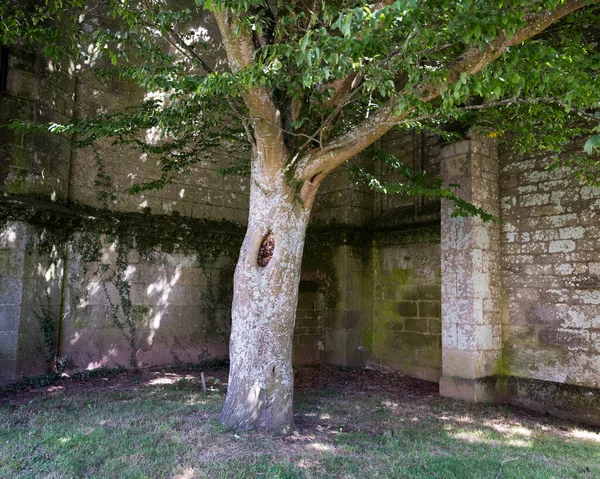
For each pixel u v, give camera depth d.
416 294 8.70
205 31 9.16
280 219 4.79
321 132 4.68
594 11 5.62
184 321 8.47
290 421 4.70
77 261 7.33
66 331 7.14
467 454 4.41
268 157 4.77
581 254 6.13
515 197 6.94
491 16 3.03
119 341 7.69
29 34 5.84
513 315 6.79
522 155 6.92
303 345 9.39
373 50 3.63
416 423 5.45
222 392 6.38
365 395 6.91
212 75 3.88
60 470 3.57
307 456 4.04
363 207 9.62
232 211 9.38
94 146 7.73
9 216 6.36
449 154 7.11
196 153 7.02
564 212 6.36
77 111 7.66
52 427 4.58
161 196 8.43
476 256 6.68
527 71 3.65
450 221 6.98
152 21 5.39
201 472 3.60
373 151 6.70
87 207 7.55
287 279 4.78
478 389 6.48
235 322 4.83
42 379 6.60
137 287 7.95
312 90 4.71
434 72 3.68
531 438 5.07
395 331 9.01
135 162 8.20
